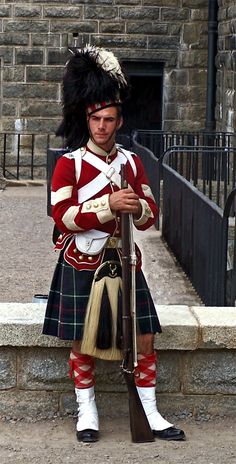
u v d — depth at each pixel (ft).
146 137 57.06
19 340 18.54
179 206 34.30
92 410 17.99
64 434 18.31
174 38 61.82
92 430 17.88
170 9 61.62
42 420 18.93
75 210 16.72
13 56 61.93
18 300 30.04
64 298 17.20
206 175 43.91
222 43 58.85
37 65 62.08
